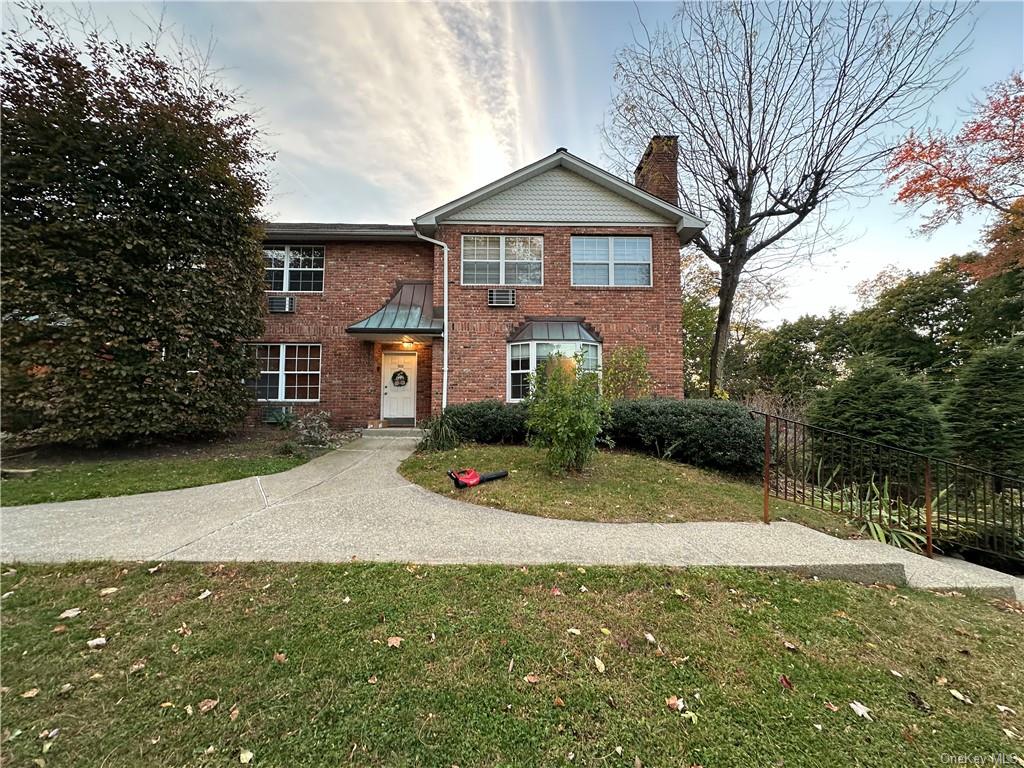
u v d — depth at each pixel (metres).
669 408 8.13
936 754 1.99
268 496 5.54
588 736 2.01
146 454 7.97
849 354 22.61
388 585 3.26
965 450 6.95
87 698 2.13
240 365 9.52
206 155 8.54
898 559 4.17
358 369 12.01
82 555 3.61
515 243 11.25
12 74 6.91
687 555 3.94
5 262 6.58
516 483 6.13
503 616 2.91
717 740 2.01
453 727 2.03
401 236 11.83
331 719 2.05
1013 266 13.38
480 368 10.88
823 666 2.56
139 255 7.81
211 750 1.87
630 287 11.13
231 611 2.89
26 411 6.82
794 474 6.38
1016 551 5.30
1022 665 2.68
